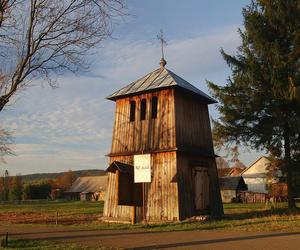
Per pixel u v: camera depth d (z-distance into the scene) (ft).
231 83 113.29
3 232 71.97
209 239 56.80
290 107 109.09
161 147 88.28
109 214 93.40
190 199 87.71
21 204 236.02
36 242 57.47
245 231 65.36
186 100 93.66
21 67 57.26
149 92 92.79
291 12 106.73
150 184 87.66
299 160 112.06
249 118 111.86
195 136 94.02
